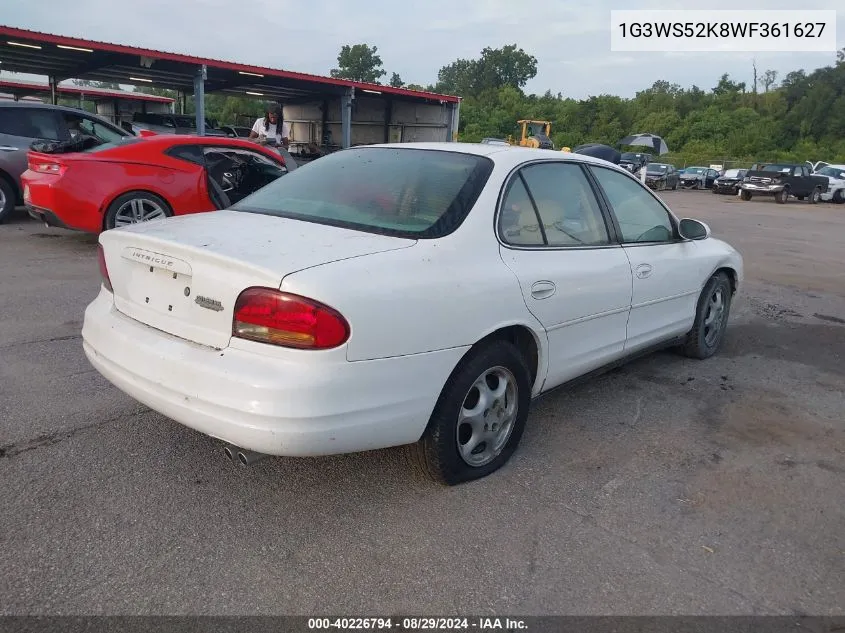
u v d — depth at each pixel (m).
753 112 74.62
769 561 2.71
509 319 3.11
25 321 5.23
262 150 8.42
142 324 2.91
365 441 2.62
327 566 2.55
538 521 2.91
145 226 3.16
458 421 2.99
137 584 2.39
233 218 3.22
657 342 4.55
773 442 3.82
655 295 4.30
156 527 2.72
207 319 2.62
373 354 2.56
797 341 5.99
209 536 2.69
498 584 2.50
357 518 2.86
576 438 3.76
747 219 18.83
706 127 71.75
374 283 2.57
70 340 4.85
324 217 3.16
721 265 5.14
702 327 5.09
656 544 2.79
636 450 3.64
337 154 3.92
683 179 39.84
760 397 4.52
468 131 66.44
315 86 20.28
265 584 2.43
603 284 3.75
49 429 3.49
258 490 3.04
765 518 3.02
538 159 3.60
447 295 2.81
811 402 4.47
